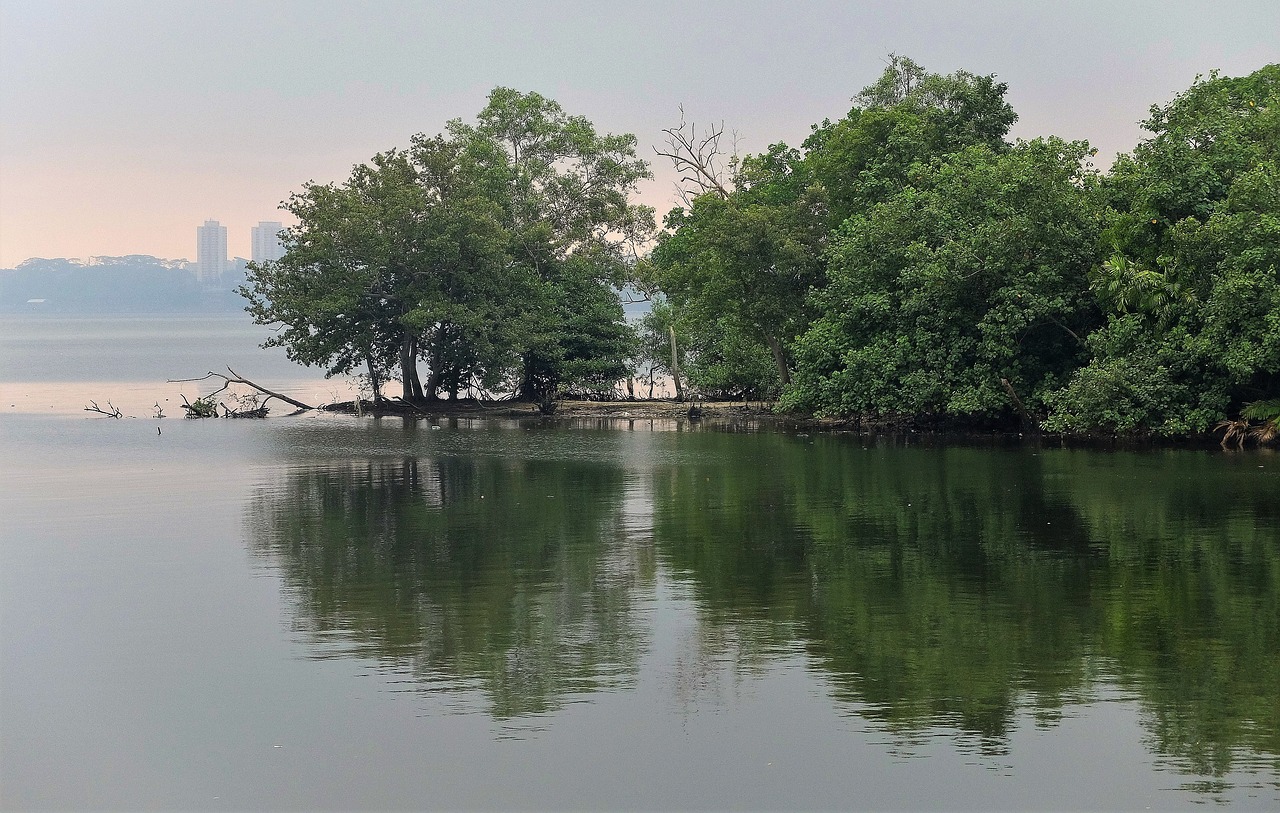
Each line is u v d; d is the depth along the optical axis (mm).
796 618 18391
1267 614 18281
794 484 33531
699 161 70875
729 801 12031
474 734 13742
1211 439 42688
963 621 18125
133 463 40531
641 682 15398
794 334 56062
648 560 22828
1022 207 45125
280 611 19047
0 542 25078
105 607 19375
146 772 12852
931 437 48031
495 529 26406
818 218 56531
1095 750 13062
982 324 45312
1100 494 30453
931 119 54031
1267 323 38031
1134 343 42125
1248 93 48219
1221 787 12133
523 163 76625
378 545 24562
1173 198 42062
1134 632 17391
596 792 12273
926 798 12023
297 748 13406
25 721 14289
